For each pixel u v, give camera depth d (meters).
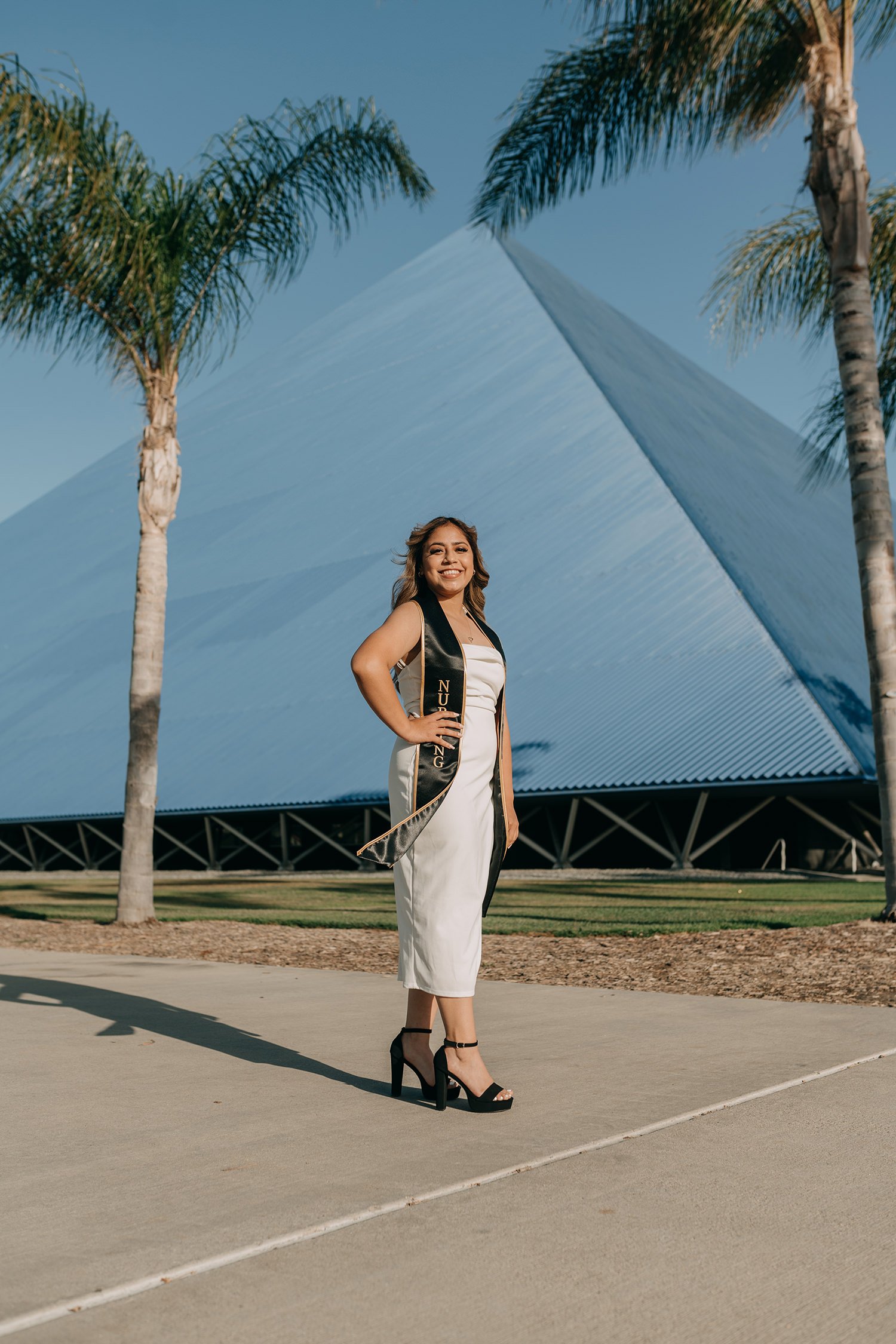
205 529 39.44
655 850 25.00
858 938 8.56
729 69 11.11
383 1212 2.67
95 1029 5.25
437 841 3.78
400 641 3.83
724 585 24.45
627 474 29.00
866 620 9.98
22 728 34.19
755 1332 2.04
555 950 8.70
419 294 47.44
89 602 39.84
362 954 8.90
